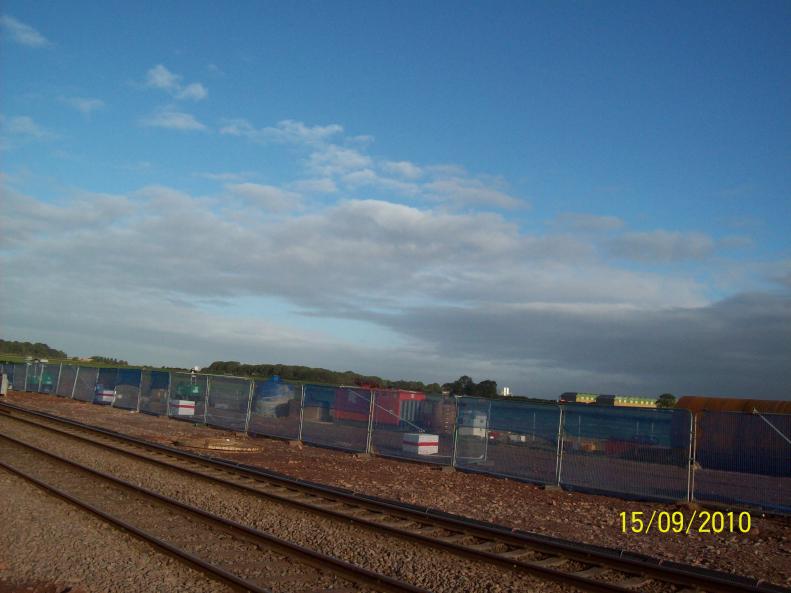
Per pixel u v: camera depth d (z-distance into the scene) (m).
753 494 17.33
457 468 21.91
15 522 11.28
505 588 8.94
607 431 19.20
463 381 63.09
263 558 9.93
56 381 54.38
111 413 39.75
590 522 14.26
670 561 10.55
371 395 25.45
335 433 27.62
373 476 19.67
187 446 24.77
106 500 13.88
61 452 21.00
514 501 16.44
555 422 20.39
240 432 30.86
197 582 8.69
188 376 37.31
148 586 8.47
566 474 19.02
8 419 31.36
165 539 10.81
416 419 25.09
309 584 8.87
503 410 21.78
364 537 11.39
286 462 21.98
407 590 8.43
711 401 32.31
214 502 14.01
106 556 9.62
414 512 12.85
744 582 9.26
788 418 18.22
